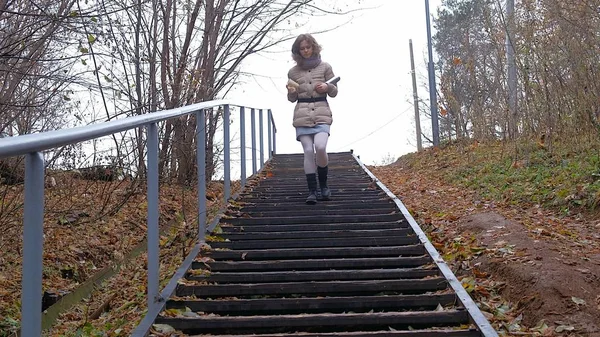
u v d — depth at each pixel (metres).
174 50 11.51
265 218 6.95
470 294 4.80
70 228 7.36
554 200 7.62
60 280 6.15
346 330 4.01
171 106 10.20
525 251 5.30
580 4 9.03
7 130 6.79
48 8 6.51
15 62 6.38
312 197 7.81
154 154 4.14
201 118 6.06
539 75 9.95
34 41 6.58
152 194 4.13
